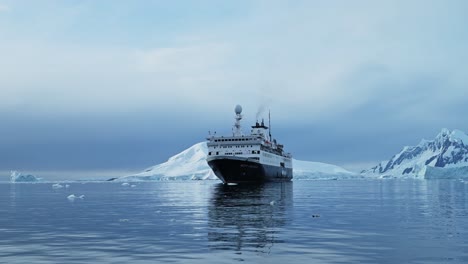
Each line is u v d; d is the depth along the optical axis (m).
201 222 33.94
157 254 21.05
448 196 76.31
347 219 35.66
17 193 110.94
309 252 21.31
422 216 38.34
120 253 21.42
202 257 20.25
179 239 25.41
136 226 31.94
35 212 45.97
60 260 20.00
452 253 21.02
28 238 26.52
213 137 125.56
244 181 119.06
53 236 27.28
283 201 59.19
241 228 30.03
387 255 20.56
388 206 50.47
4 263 19.52
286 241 24.44
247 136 121.94
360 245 23.16
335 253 21.05
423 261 19.28
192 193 93.25
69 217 39.75
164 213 42.69
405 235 26.61
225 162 113.38
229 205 51.81
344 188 131.00
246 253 21.12
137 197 80.25
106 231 29.34
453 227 30.55
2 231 29.91
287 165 172.12
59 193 109.31
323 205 51.62
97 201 67.00
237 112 141.62
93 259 20.11
